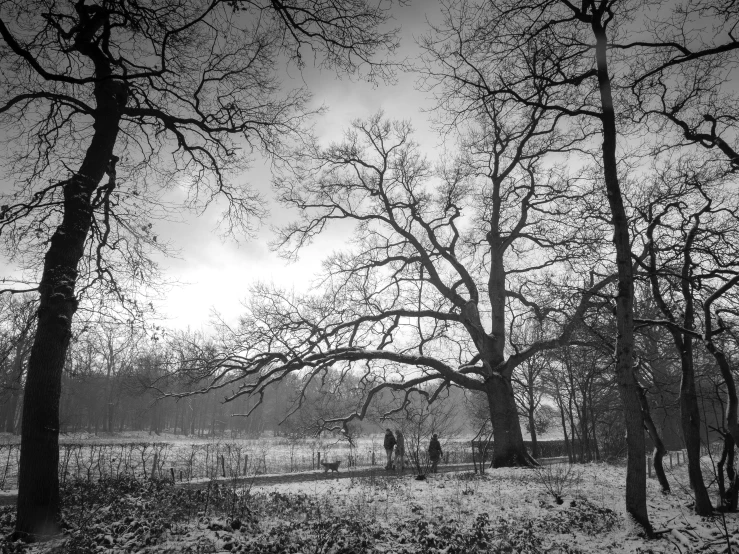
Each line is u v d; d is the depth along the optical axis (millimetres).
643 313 17953
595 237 15469
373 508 12242
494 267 25281
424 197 26391
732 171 11727
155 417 65375
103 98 11070
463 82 11586
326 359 22688
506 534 9891
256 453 34688
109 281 11305
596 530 10070
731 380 10453
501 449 22359
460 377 22953
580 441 27984
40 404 9344
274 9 8727
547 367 30828
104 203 11414
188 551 8164
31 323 10562
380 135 25906
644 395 14727
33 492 9008
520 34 10625
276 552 8430
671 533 9523
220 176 14344
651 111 12445
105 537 8609
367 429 63594
